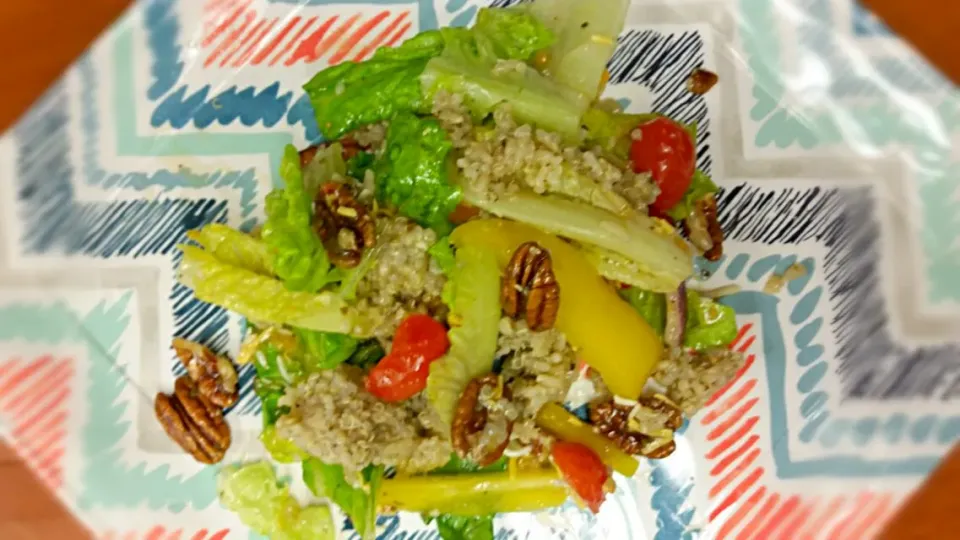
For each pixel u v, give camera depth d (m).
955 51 0.30
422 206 0.28
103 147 0.30
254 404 0.31
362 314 0.28
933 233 0.31
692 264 0.30
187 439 0.30
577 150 0.28
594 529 0.31
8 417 0.30
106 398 0.30
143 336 0.30
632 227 0.27
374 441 0.28
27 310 0.30
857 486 0.30
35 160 0.30
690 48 0.31
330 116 0.29
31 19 0.31
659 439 0.29
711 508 0.31
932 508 0.30
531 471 0.29
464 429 0.26
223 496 0.30
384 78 0.29
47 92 0.30
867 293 0.31
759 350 0.31
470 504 0.29
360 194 0.28
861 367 0.31
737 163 0.31
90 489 0.30
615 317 0.27
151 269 0.30
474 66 0.28
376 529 0.31
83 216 0.30
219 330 0.30
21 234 0.30
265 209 0.30
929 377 0.30
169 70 0.30
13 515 0.30
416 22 0.31
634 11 0.31
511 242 0.27
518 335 0.27
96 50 0.30
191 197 0.31
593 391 0.30
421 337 0.27
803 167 0.31
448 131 0.28
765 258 0.31
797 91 0.31
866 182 0.31
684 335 0.30
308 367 0.29
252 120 0.31
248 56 0.31
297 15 0.31
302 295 0.28
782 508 0.31
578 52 0.29
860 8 0.30
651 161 0.29
